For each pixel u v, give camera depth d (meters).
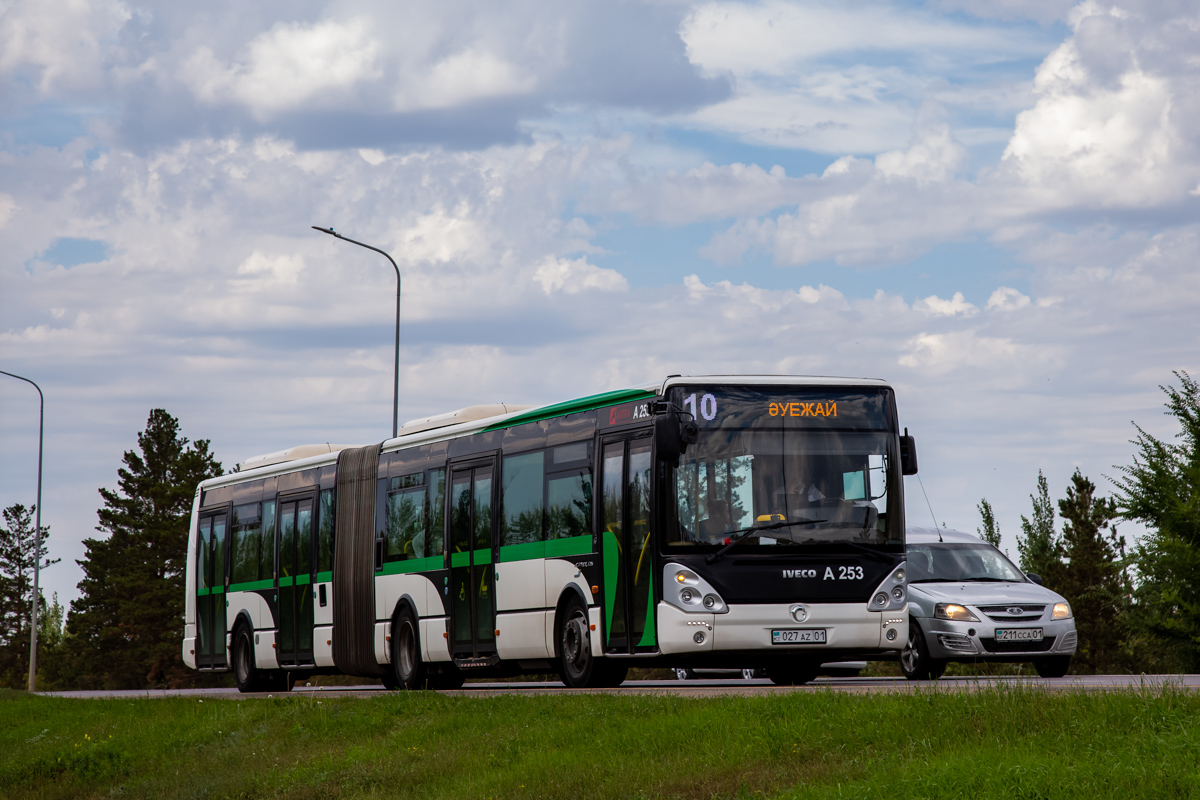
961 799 9.02
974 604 21.41
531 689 21.31
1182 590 31.55
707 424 18.23
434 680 23.75
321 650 26.41
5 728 27.70
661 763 12.16
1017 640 21.27
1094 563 38.78
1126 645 37.38
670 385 18.41
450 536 22.73
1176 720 9.97
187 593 31.70
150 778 19.84
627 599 18.50
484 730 15.70
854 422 18.58
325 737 18.19
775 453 18.28
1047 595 21.92
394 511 24.53
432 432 23.81
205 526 31.33
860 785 9.89
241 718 20.92
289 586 27.61
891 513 18.42
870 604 18.09
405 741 16.39
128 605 82.88
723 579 17.81
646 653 18.11
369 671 24.98
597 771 12.38
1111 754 9.27
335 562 26.14
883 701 12.35
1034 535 40.47
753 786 10.96
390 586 24.34
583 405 19.94
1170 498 31.67
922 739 10.87
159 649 81.44
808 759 11.28
